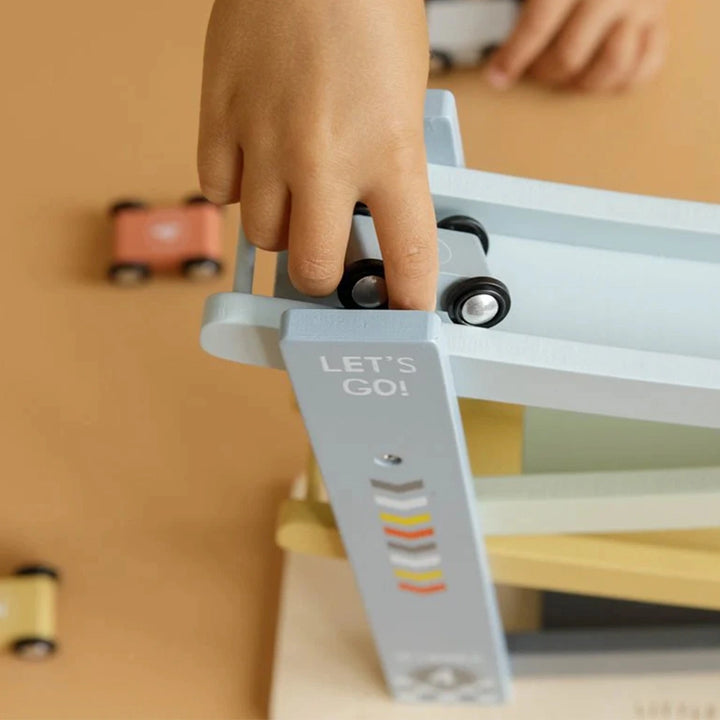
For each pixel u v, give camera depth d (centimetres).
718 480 85
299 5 67
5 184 153
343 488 85
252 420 140
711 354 74
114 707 127
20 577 130
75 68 160
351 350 65
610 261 77
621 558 94
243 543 135
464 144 147
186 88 158
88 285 147
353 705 123
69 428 140
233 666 129
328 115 65
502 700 122
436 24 146
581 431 96
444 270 69
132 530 135
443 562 95
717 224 75
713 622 121
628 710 121
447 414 72
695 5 155
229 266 147
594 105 148
